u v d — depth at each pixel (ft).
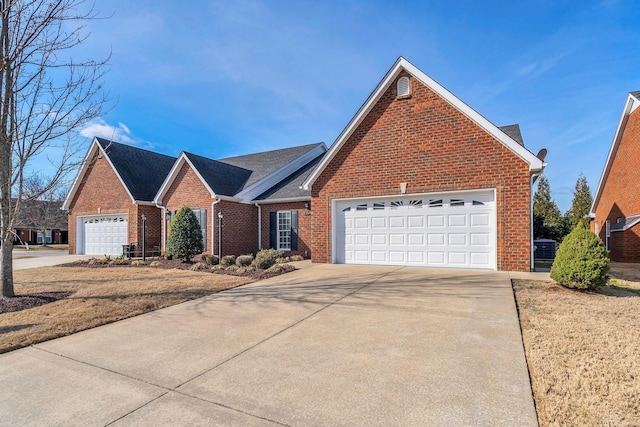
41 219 103.91
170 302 22.35
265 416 8.96
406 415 8.77
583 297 21.01
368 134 37.73
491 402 9.25
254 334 15.62
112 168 60.64
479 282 25.72
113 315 19.39
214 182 52.80
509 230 31.04
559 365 11.30
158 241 60.75
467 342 13.66
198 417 9.02
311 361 12.39
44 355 13.80
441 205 34.42
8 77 22.72
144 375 11.72
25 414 9.45
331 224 39.65
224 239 51.19
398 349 13.21
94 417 9.18
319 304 20.68
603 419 8.30
